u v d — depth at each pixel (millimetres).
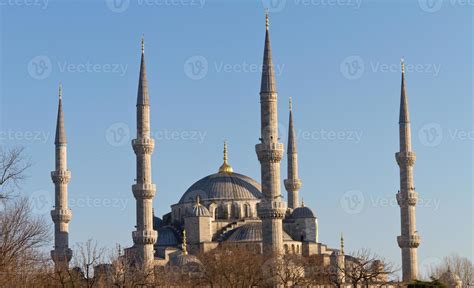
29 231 160875
